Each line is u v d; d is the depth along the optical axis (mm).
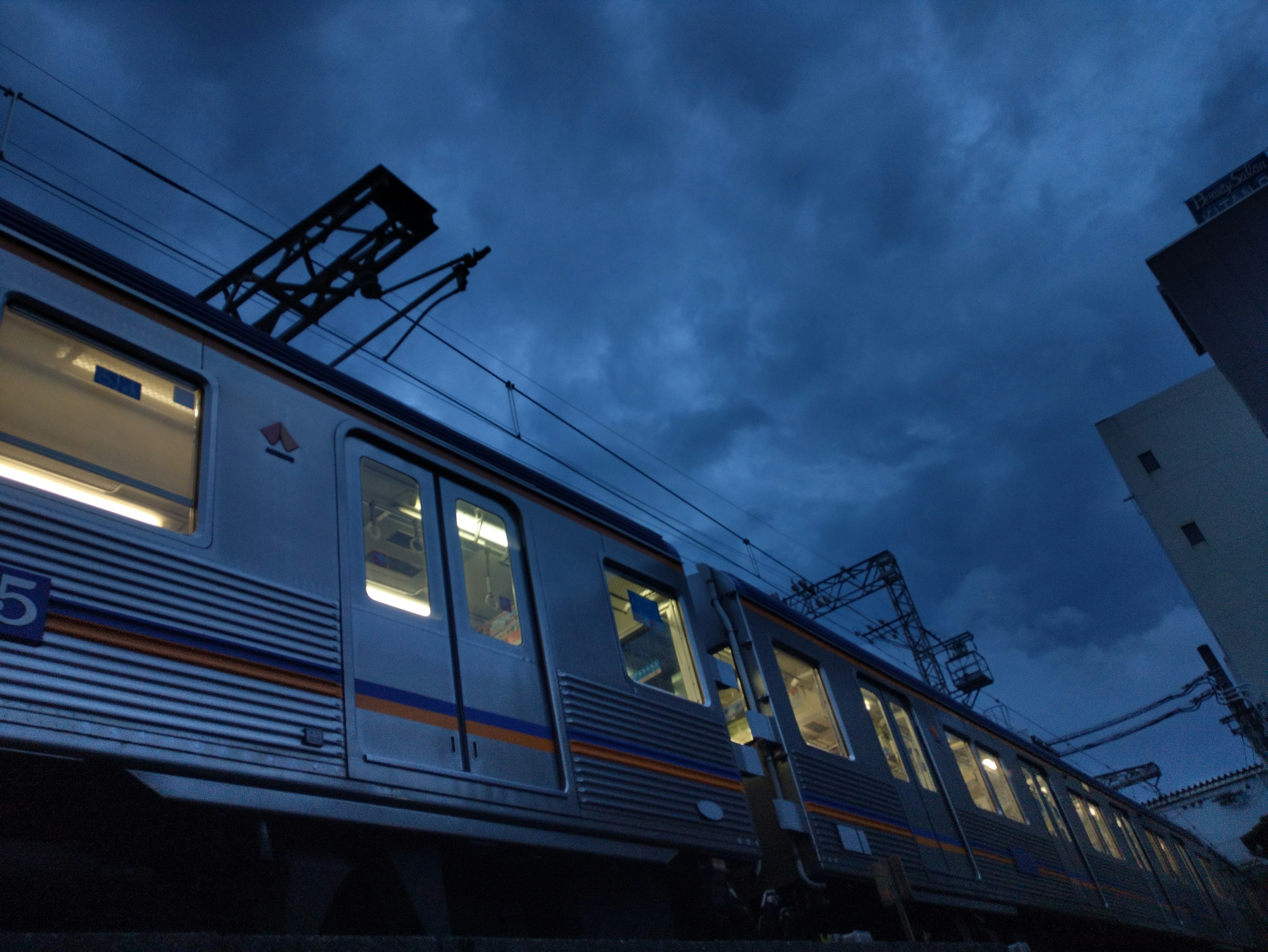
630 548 6359
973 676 22094
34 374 3531
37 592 3078
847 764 7781
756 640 7637
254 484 4078
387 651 4254
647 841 5047
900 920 7863
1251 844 27469
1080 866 11883
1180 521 23672
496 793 4352
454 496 5156
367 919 4328
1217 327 15289
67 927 3584
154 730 3209
